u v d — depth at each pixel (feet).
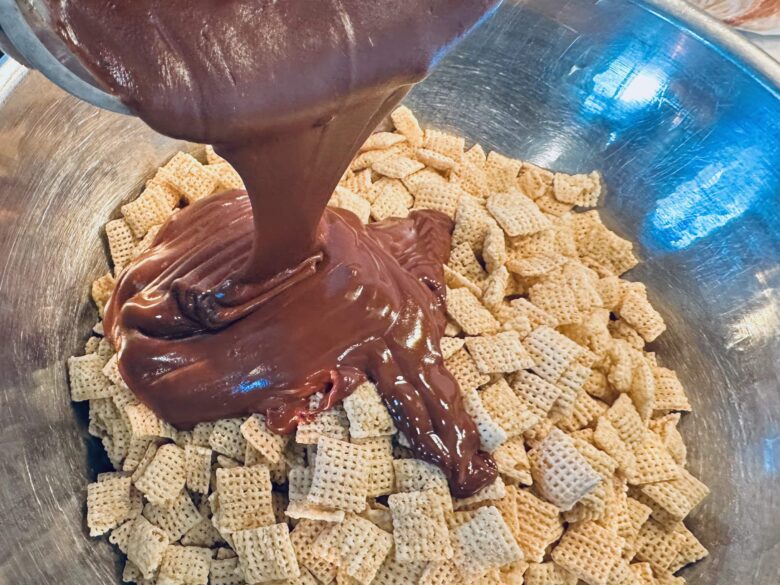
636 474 0.79
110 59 0.41
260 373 0.73
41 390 0.77
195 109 0.43
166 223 0.85
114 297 0.81
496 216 0.92
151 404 0.75
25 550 0.69
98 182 0.85
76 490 0.77
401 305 0.78
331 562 0.71
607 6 0.89
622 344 0.88
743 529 0.81
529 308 0.86
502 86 1.01
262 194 0.58
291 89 0.45
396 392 0.74
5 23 0.37
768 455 0.84
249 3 0.44
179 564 0.73
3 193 0.74
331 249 0.77
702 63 0.87
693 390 0.92
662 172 0.96
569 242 0.95
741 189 0.89
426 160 0.99
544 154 1.03
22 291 0.77
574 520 0.77
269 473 0.74
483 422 0.75
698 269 0.94
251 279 0.73
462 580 0.72
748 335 0.89
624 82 0.94
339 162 0.60
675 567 0.80
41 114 0.75
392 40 0.47
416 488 0.73
